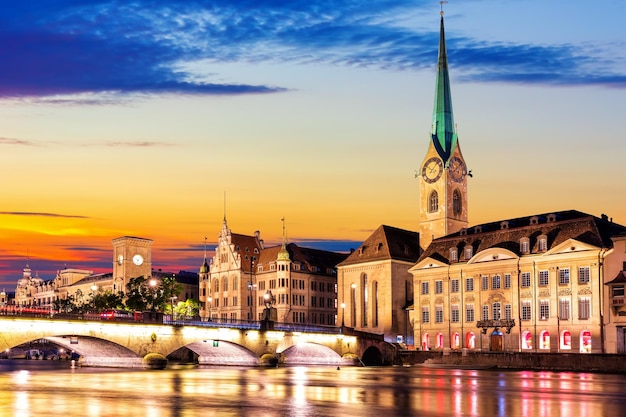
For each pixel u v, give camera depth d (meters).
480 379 108.56
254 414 61.34
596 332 143.50
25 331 112.12
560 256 150.50
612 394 82.06
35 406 65.56
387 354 169.75
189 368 139.25
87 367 139.00
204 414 60.97
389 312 189.75
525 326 155.00
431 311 172.62
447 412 64.25
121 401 70.19
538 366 139.00
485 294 162.75
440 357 157.62
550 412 64.75
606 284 142.12
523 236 158.38
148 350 127.75
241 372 123.94
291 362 175.88
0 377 105.00
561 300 150.00
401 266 194.25
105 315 125.06
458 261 169.38
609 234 149.00
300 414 61.75
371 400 73.88
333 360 165.25
